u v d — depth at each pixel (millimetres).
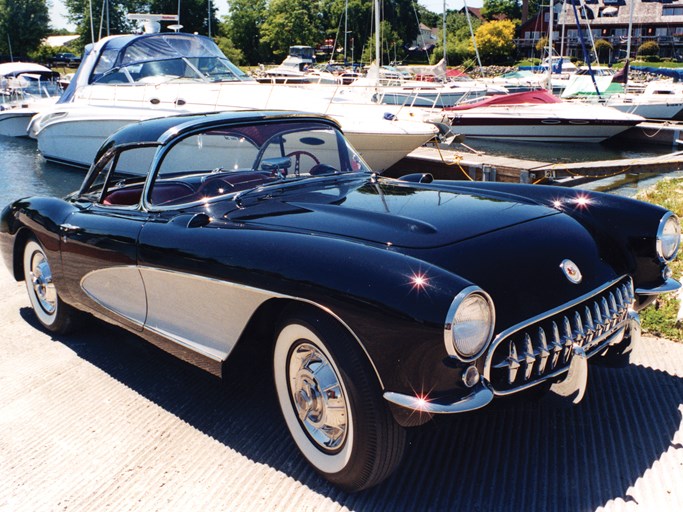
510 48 70250
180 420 3055
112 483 2604
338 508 2389
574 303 2430
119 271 3250
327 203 2998
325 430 2480
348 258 2311
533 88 26344
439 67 25672
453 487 2465
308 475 2592
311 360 2486
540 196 3279
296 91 12773
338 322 2295
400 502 2398
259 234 2645
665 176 12984
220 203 3123
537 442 2729
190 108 12352
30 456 2816
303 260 2381
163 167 3324
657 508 2285
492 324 2168
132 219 3273
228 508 2420
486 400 2117
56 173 15453
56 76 34719
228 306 2654
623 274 2764
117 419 3090
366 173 3703
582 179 12672
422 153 15297
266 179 3422
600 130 20078
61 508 2467
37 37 69188
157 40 14086
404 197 3107
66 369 3654
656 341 3650
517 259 2482
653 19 69125
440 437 2795
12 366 3713
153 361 3715
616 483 2436
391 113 12562
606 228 3000
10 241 4152
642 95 23828
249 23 79688
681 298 3752
